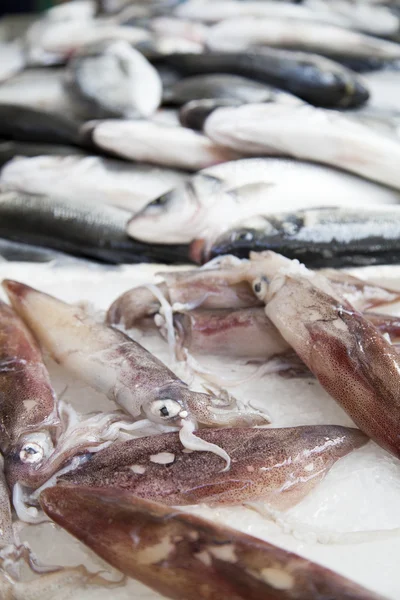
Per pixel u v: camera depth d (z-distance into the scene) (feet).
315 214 2.41
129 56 3.17
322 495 1.70
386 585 1.55
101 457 1.71
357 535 1.62
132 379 1.83
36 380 1.85
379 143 2.46
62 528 1.62
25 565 1.59
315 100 3.14
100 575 1.58
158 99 3.09
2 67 3.83
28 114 3.11
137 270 2.42
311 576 1.47
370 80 3.54
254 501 1.67
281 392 1.94
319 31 3.68
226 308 2.05
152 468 1.68
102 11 4.84
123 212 2.63
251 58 3.21
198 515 1.59
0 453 1.74
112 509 1.57
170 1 4.58
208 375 1.96
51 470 1.69
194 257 2.44
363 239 2.41
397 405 1.70
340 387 1.77
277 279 1.94
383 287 2.13
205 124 2.60
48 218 2.65
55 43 3.76
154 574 1.51
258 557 1.50
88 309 2.13
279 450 1.70
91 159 2.74
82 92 3.04
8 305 2.09
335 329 1.80
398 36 4.24
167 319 2.01
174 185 2.64
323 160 2.54
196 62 3.34
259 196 2.45
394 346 1.83
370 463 1.75
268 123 2.51
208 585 1.49
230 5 4.09
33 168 2.75
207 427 1.77
